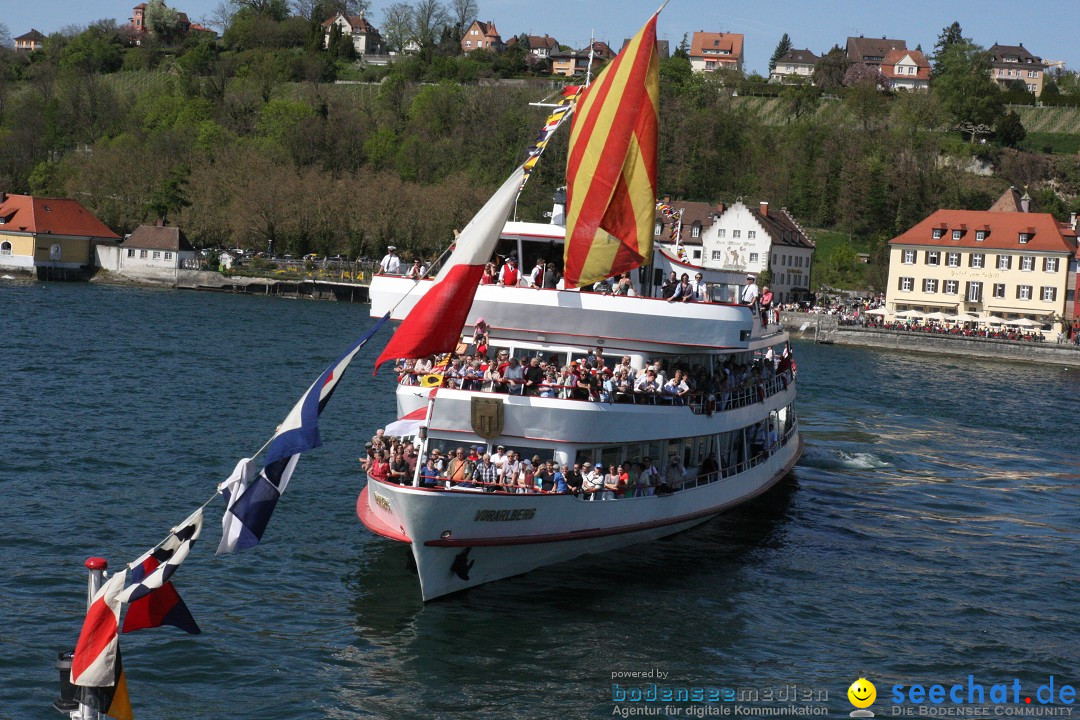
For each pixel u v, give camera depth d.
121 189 183.38
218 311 121.62
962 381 104.12
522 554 31.77
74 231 160.88
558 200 35.91
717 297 40.53
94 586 19.33
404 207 171.50
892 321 155.12
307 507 39.00
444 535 29.20
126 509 37.78
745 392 41.69
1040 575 37.69
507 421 31.50
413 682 25.56
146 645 26.58
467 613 29.66
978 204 194.12
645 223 32.19
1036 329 143.50
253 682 25.16
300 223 171.25
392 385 72.25
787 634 30.19
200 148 199.00
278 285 157.88
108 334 89.25
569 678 26.27
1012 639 31.09
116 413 54.69
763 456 44.06
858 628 31.14
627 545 35.78
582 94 32.81
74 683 18.95
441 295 29.02
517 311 33.06
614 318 32.94
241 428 53.41
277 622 28.48
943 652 29.78
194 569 31.89
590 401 31.70
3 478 40.50
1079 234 155.38
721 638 29.41
